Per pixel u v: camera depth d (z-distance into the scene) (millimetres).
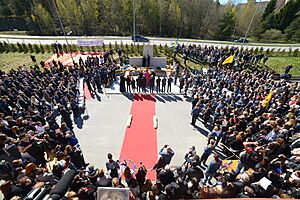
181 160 12039
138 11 55062
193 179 7262
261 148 9117
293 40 57062
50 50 32375
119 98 18766
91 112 16531
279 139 9305
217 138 11906
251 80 19484
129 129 14602
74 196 5992
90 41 31125
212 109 15703
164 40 41875
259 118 11633
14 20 60438
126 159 11953
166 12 57031
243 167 9109
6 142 9117
